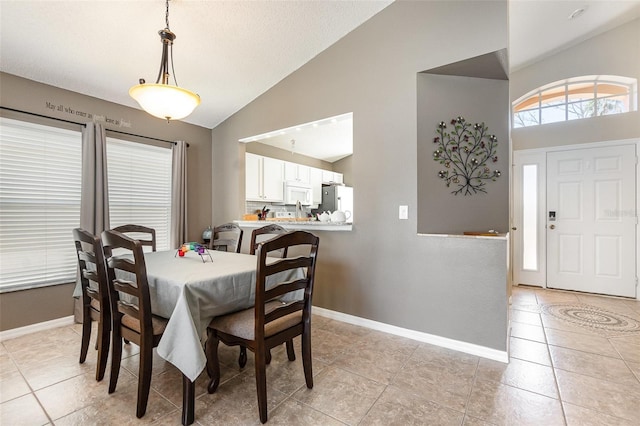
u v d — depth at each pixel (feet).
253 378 6.34
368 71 9.19
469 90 8.73
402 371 6.61
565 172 13.23
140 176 11.36
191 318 4.78
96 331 8.93
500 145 8.74
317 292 10.34
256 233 8.80
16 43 7.61
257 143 16.34
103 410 5.28
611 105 12.60
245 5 7.80
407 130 8.45
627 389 5.87
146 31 7.91
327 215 10.63
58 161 9.37
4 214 8.46
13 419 5.05
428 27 8.19
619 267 12.24
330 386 6.03
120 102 10.66
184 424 4.86
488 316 7.29
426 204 8.41
